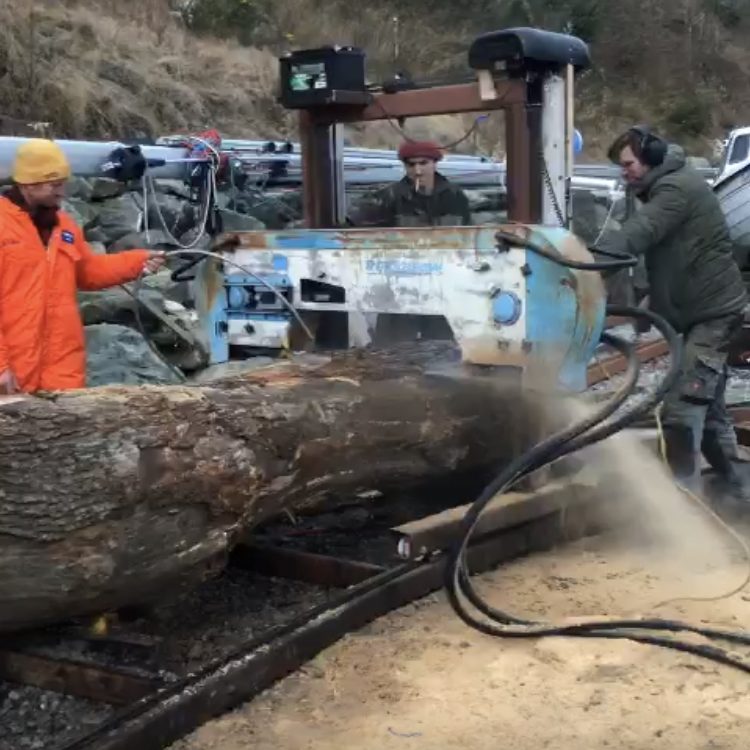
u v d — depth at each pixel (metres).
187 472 3.45
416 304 4.49
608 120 27.42
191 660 3.77
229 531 3.71
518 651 3.83
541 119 4.70
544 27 28.55
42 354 4.58
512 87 4.65
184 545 3.53
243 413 3.71
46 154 4.47
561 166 4.73
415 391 4.39
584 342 4.43
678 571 4.69
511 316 4.23
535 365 4.27
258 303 4.98
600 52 30.19
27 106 13.01
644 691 3.52
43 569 3.16
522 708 3.41
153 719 3.07
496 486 4.15
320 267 4.74
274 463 3.84
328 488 4.23
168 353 7.68
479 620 4.06
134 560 3.37
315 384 4.19
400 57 23.31
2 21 13.62
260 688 3.49
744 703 3.44
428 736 3.24
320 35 22.20
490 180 10.71
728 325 5.16
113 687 3.35
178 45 17.45
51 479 3.13
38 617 3.29
